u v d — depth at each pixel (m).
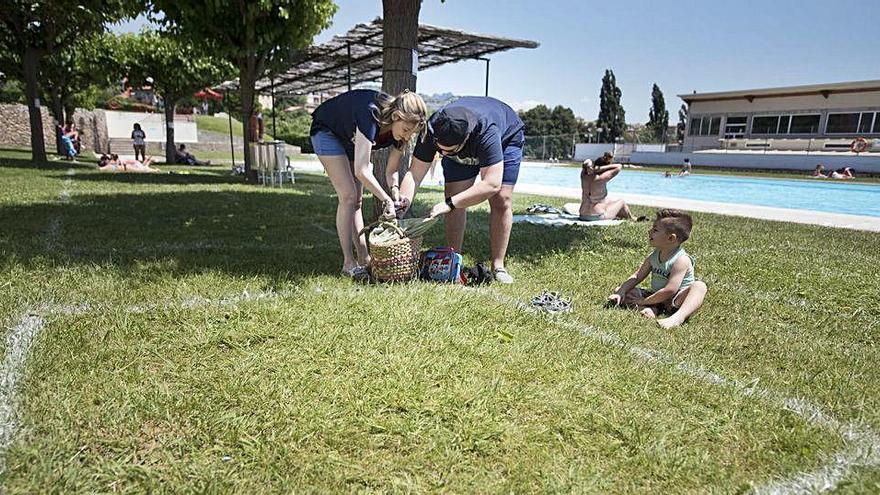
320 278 3.68
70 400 1.94
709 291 3.93
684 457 1.79
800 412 2.15
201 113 48.34
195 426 1.84
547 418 2.00
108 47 18.53
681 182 21.28
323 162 3.82
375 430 1.86
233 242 4.97
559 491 1.60
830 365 2.64
